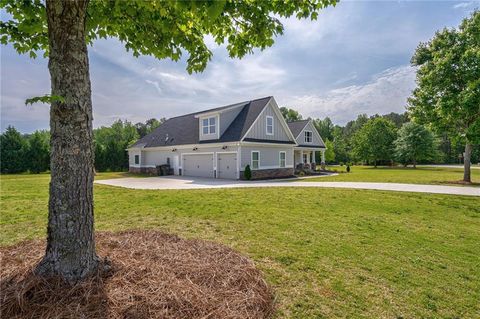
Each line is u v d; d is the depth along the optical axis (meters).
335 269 3.69
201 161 20.20
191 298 2.25
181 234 5.16
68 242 2.38
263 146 19.16
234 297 2.40
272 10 3.31
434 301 2.95
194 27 3.65
